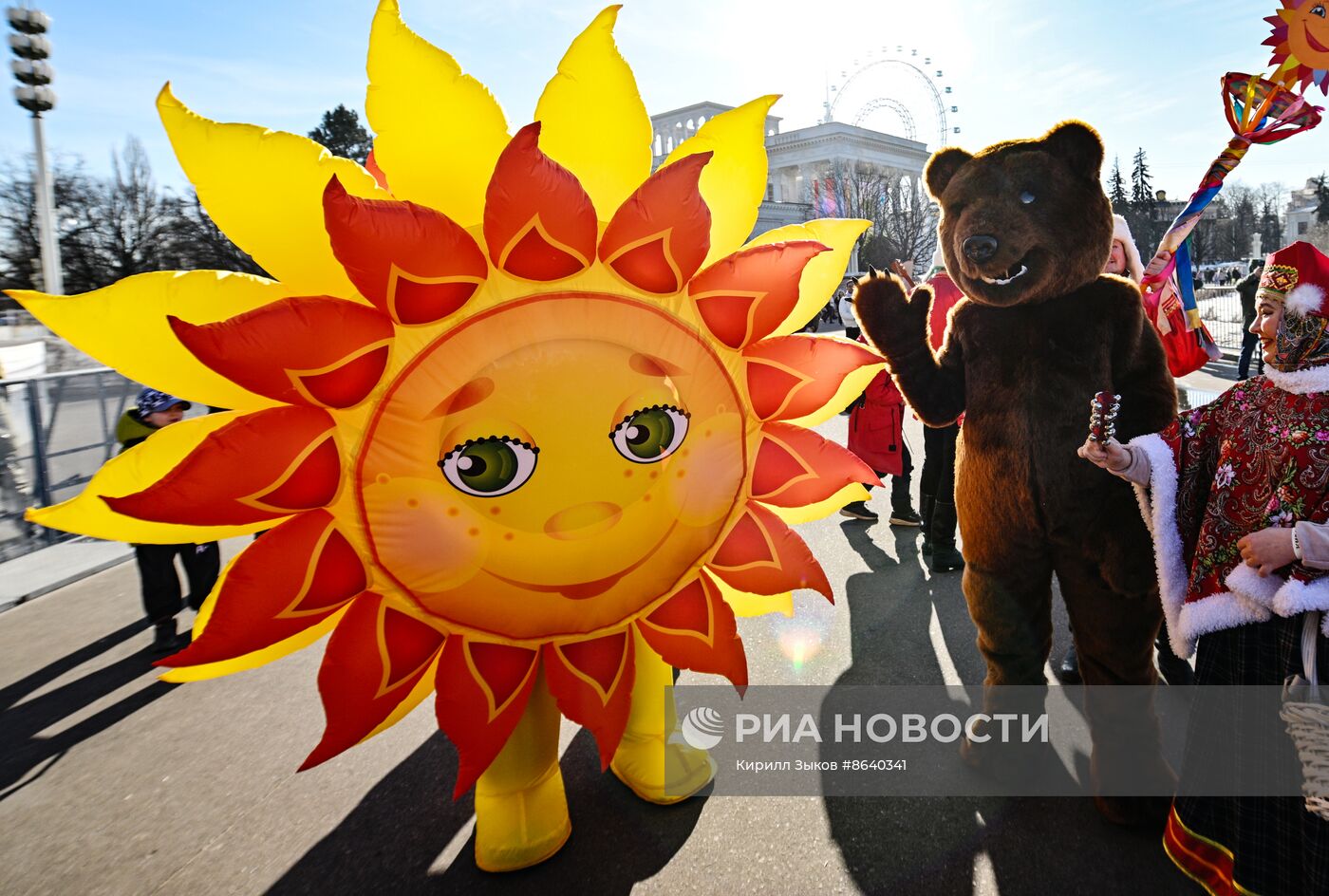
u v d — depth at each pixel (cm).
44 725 423
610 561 248
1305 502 212
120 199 3462
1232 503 229
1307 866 208
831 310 2766
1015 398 291
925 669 423
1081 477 280
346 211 199
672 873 281
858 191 5062
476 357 224
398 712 241
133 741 400
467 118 220
